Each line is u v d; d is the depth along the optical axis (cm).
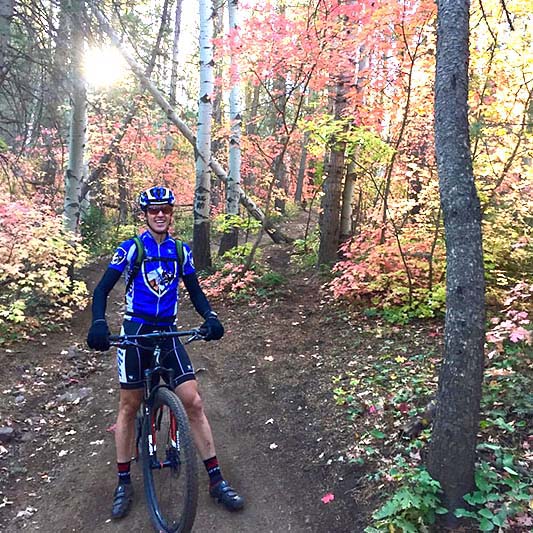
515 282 600
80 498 383
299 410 475
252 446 434
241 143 1200
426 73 684
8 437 459
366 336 612
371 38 677
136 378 353
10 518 367
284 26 735
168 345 355
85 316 837
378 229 749
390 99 740
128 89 1416
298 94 977
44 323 755
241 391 531
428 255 673
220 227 1051
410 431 387
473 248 301
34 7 604
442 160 306
